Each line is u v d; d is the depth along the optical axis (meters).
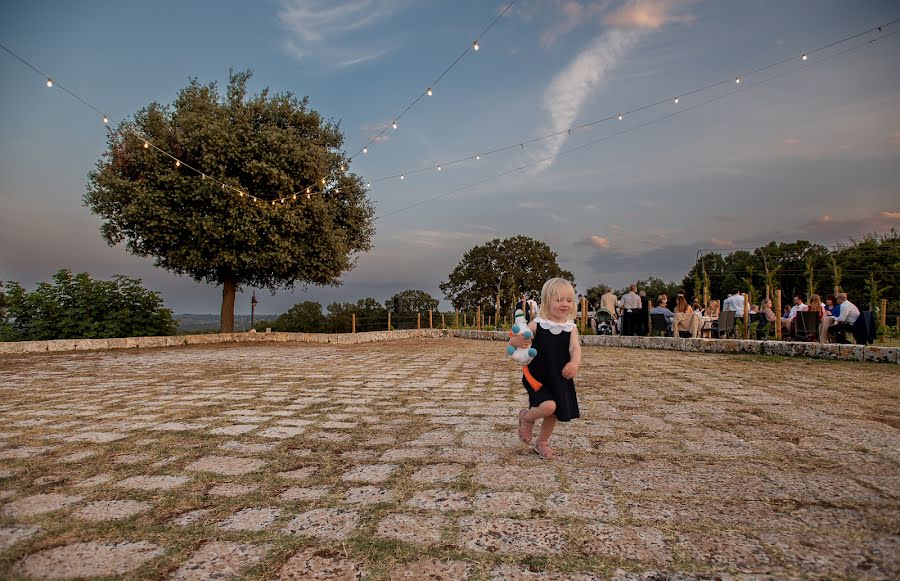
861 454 2.95
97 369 7.85
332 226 16.30
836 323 8.88
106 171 13.77
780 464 2.79
